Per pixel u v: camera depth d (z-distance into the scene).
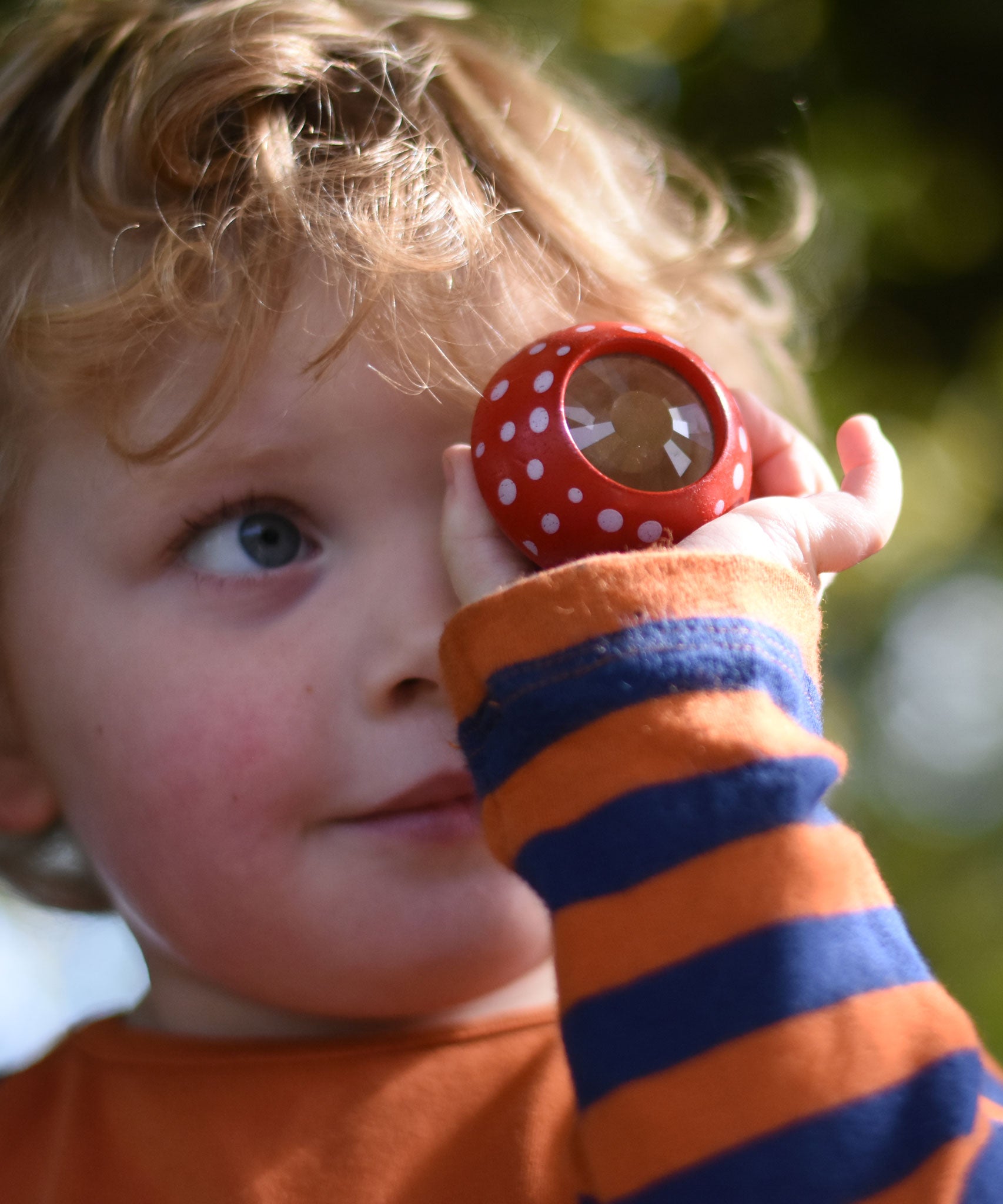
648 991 0.35
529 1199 0.40
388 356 0.41
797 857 0.36
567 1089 0.41
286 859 0.41
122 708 0.42
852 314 0.77
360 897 0.41
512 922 0.41
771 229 0.67
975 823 0.87
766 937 0.35
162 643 0.42
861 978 0.36
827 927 0.36
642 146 0.55
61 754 0.44
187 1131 0.42
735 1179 0.35
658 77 0.74
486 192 0.45
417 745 0.41
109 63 0.47
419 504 0.41
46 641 0.43
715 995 0.35
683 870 0.36
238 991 0.42
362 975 0.41
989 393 0.80
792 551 0.39
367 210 0.42
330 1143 0.41
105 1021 0.46
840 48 0.75
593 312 0.45
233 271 0.41
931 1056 0.36
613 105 0.59
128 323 0.42
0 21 0.62
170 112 0.44
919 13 0.73
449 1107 0.41
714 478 0.39
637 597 0.37
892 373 0.78
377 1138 0.41
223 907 0.42
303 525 0.42
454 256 0.42
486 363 0.42
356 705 0.41
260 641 0.41
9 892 0.57
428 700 0.41
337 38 0.47
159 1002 0.45
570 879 0.36
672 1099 0.35
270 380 0.41
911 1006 0.36
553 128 0.49
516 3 0.71
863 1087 0.35
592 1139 0.35
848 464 0.43
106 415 0.42
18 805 0.46
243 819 0.41
